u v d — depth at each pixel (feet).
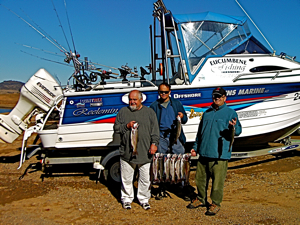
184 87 18.22
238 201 14.79
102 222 12.66
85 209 14.26
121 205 14.71
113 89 18.45
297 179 17.87
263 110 19.22
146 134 13.44
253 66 19.84
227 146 12.74
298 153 23.62
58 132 17.97
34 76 19.58
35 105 19.77
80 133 18.12
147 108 13.74
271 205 14.01
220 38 20.34
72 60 20.33
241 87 18.74
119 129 13.65
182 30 20.04
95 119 18.16
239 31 20.74
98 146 18.43
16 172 21.57
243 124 19.01
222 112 12.94
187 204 14.61
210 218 12.69
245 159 23.30
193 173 20.42
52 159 18.26
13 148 30.58
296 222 11.95
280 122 19.66
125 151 13.57
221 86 18.52
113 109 18.15
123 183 14.06
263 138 20.61
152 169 13.87
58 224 12.53
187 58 19.58
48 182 19.08
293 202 14.28
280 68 20.22
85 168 22.38
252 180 18.24
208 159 13.12
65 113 17.99
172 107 15.01
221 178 12.93
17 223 12.71
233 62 19.66
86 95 18.01
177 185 17.69
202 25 20.36
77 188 17.81
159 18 22.65
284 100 19.51
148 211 13.79
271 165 21.35
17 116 19.80
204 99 18.47
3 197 16.26
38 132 17.95
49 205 14.92
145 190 14.01
